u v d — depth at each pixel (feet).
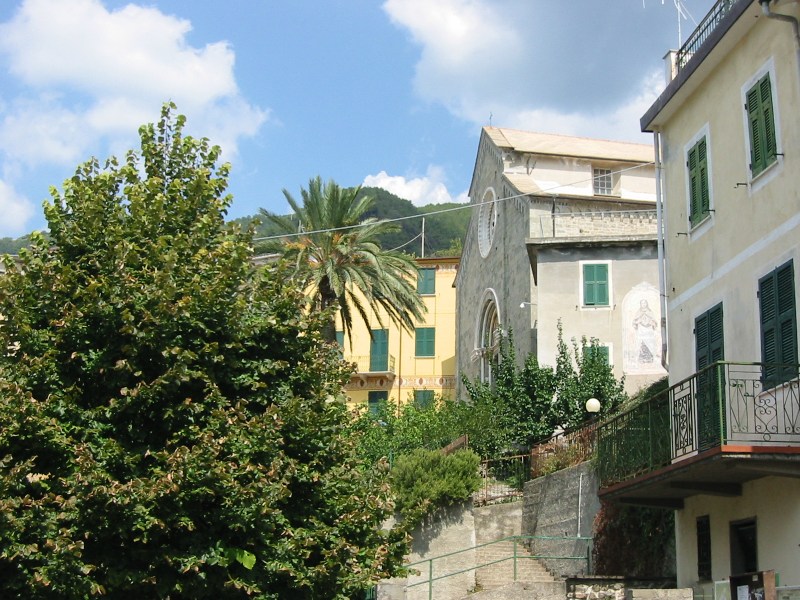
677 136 64.59
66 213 48.93
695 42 64.03
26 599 40.63
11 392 41.27
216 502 43.11
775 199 51.65
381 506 49.90
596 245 118.21
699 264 60.08
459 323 170.91
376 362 187.73
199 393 46.03
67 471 42.37
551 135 156.25
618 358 115.24
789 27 51.11
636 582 65.21
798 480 48.49
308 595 45.93
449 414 114.42
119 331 43.62
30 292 45.96
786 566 48.98
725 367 53.26
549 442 98.37
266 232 124.67
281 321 49.93
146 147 52.85
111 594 42.42
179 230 49.98
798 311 48.47
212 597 44.19
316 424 48.37
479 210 155.94
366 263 110.63
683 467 51.03
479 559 88.07
